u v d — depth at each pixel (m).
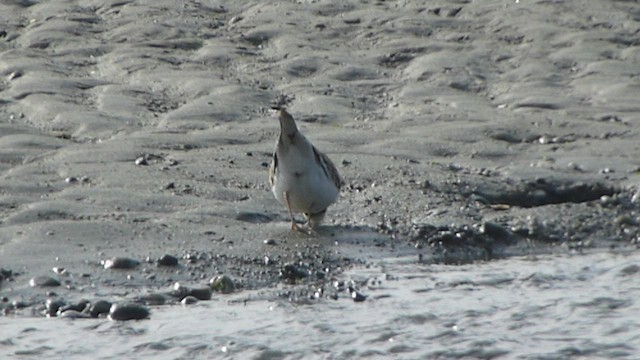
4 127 15.51
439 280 11.16
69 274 10.84
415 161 14.74
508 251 12.27
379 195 13.46
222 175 13.84
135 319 10.00
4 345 9.42
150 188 13.29
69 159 14.22
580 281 11.18
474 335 9.74
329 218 12.79
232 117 16.38
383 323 9.96
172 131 15.66
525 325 9.98
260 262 11.41
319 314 10.16
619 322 10.02
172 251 11.48
